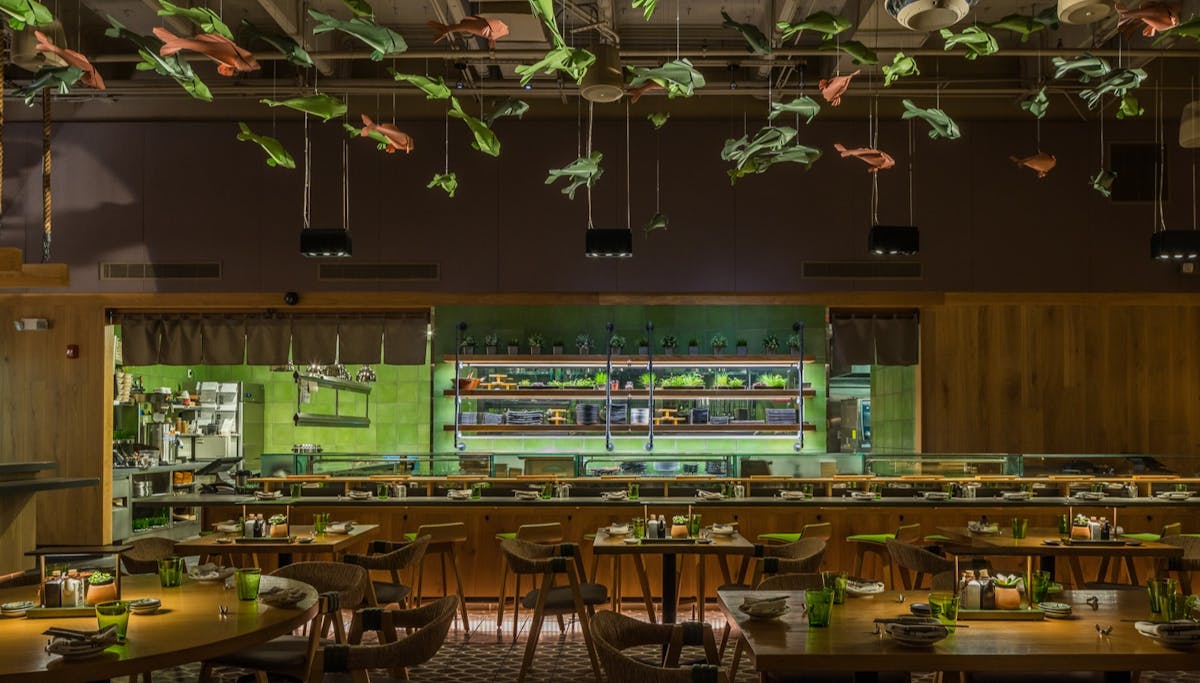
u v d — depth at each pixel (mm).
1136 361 11094
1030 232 10461
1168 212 10461
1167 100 10250
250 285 10484
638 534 6184
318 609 3754
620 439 11578
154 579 4207
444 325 11484
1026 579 3752
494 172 10523
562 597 5926
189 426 12781
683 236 10438
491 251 10469
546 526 6922
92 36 9336
